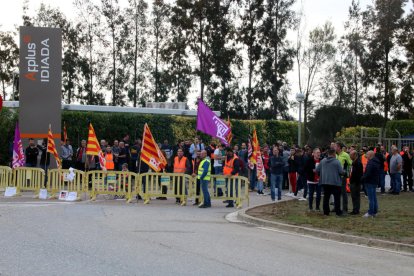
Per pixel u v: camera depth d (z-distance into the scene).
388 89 57.34
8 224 12.59
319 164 16.62
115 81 57.22
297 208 18.47
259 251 10.18
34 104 24.22
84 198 20.36
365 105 60.06
